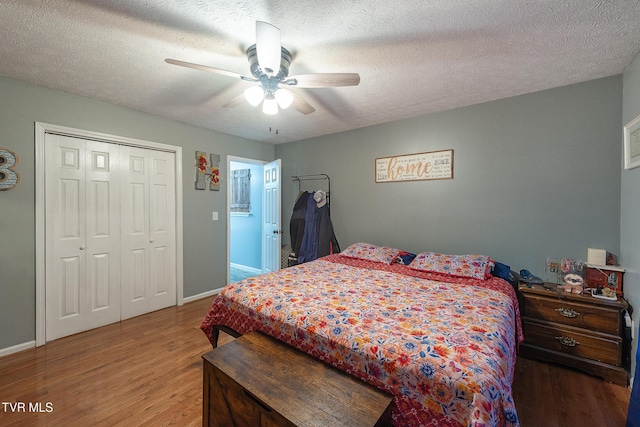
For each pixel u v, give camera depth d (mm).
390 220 3303
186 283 3439
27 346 2303
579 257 2273
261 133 3828
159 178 3180
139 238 3031
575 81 2225
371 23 1507
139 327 2748
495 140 2625
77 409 1638
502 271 2447
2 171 2160
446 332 1344
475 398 970
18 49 1763
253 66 1723
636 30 1552
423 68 2010
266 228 4406
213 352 1476
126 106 2799
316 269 2631
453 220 2875
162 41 1683
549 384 1896
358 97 2537
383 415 1050
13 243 2236
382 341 1275
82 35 1619
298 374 1291
